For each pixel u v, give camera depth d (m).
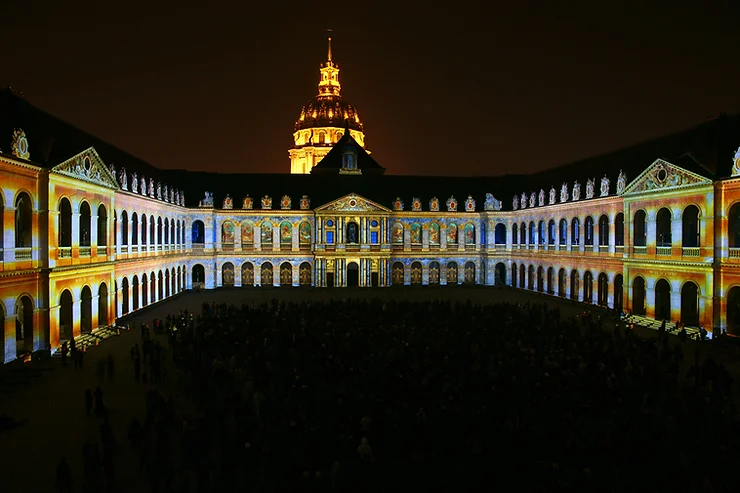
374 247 87.06
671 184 50.09
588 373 28.42
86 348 41.78
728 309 45.03
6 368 34.72
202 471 19.12
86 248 45.34
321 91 122.62
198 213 83.56
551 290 75.69
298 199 89.00
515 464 19.61
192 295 76.62
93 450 20.12
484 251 90.81
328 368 28.89
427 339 35.91
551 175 82.62
